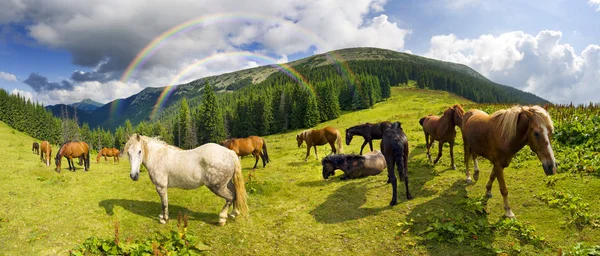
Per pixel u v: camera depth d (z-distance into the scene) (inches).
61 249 221.5
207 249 239.9
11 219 255.1
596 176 268.2
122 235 252.8
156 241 235.1
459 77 6727.4
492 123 247.0
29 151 996.6
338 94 3533.5
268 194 368.5
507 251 199.3
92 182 386.6
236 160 281.6
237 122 2987.2
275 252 236.8
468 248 208.7
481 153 267.3
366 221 268.7
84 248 221.9
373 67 6358.3
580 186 257.3
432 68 7086.6
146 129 4126.5
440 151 399.2
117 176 452.1
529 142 215.6
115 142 4015.8
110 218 275.9
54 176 402.6
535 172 306.8
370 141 472.1
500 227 223.9
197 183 280.4
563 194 247.8
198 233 264.7
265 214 310.2
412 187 330.0
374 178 384.5
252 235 264.7
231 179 298.2
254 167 553.0
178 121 2952.8
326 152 706.8
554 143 383.9
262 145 558.6
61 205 293.3
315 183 411.5
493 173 262.5
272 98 3275.1
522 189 275.4
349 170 404.2
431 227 235.3
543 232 212.4
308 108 2632.9
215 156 272.2
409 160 459.5
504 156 237.1
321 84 3713.1
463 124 312.5
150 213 297.3
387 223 259.0
